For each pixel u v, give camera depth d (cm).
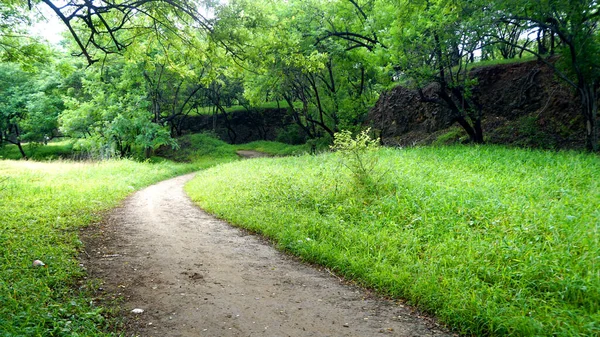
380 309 484
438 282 513
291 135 4506
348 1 2492
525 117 1956
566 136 1688
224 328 427
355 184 1004
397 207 824
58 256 620
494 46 2580
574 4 1281
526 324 396
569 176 965
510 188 897
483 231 664
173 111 3925
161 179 2214
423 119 2645
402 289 521
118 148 3338
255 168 1788
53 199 1116
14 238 695
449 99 1864
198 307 480
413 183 981
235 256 697
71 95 3294
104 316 448
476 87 2278
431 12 1560
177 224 959
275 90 2833
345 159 1080
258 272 616
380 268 577
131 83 2975
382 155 1598
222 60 1129
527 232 618
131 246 748
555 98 1858
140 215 1068
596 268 483
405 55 1734
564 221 637
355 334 418
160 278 578
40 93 3378
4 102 3462
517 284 488
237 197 1174
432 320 454
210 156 3847
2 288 467
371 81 3092
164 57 1224
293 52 1193
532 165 1159
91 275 579
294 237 752
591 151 1413
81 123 2948
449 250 607
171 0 968
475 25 1423
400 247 659
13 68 3381
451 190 891
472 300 445
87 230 856
